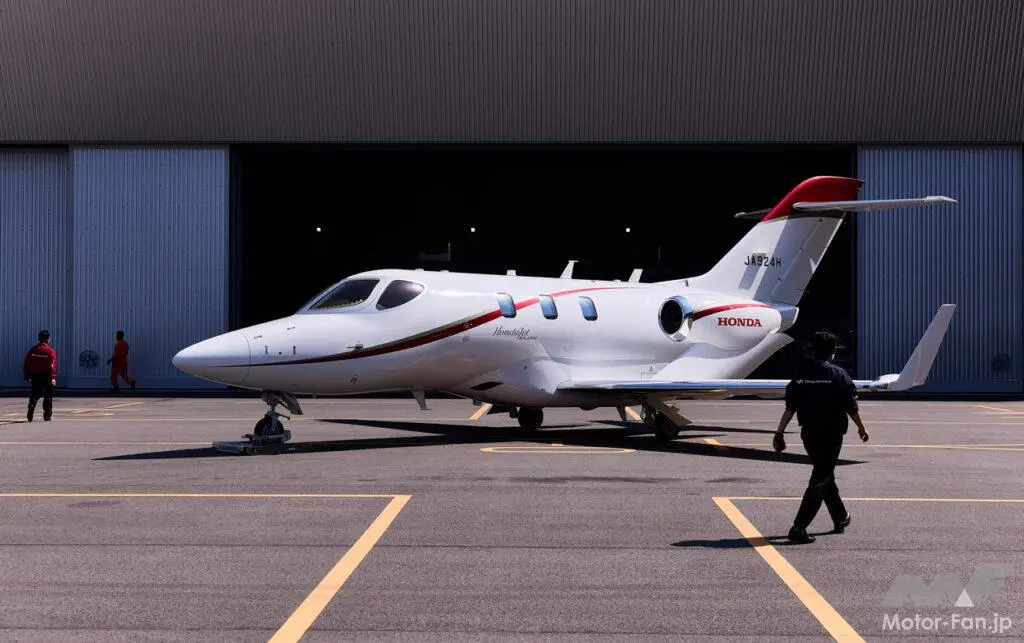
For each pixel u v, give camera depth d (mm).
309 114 50562
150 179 52562
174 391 52438
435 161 60000
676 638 8891
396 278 25484
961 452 23859
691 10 47812
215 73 49781
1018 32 47812
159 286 52781
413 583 10758
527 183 70000
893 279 52312
